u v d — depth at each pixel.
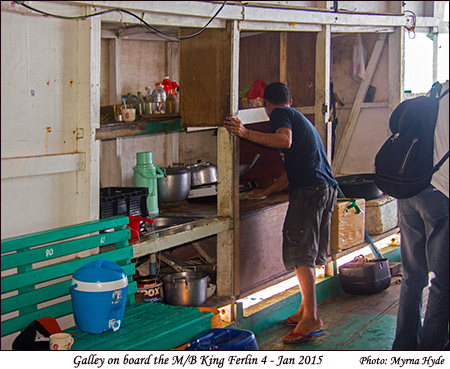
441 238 3.28
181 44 3.93
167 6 3.32
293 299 4.41
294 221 3.81
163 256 4.01
